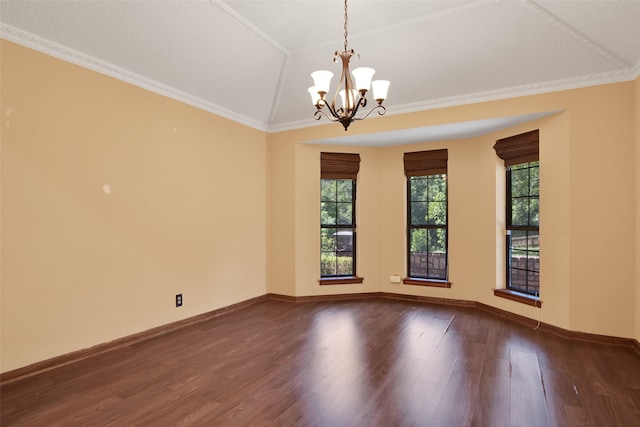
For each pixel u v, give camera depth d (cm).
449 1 307
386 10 320
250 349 335
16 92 272
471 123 417
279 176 532
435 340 358
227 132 466
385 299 530
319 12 324
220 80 405
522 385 264
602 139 351
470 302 486
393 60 382
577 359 312
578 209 359
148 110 369
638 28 287
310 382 269
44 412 228
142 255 362
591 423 217
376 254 544
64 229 301
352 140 506
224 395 250
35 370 281
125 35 311
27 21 270
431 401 241
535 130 400
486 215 466
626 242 343
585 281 357
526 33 326
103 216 329
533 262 419
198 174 424
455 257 496
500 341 355
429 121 432
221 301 454
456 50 358
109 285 333
